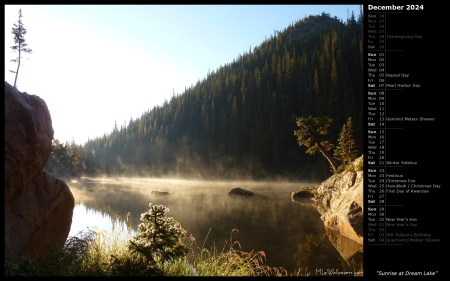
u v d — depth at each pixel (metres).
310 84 85.25
